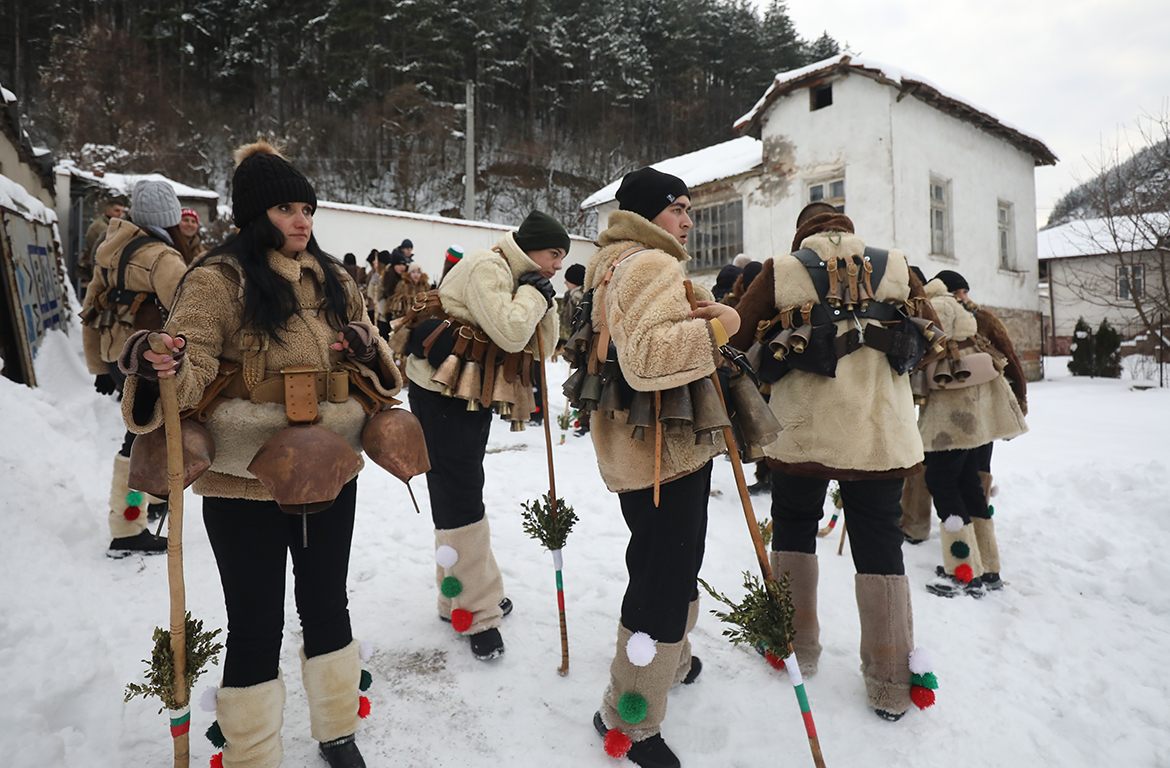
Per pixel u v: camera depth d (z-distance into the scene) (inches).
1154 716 91.0
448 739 82.6
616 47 1894.7
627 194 86.8
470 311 102.1
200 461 58.6
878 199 479.2
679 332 71.2
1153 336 622.5
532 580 130.9
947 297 137.3
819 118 509.4
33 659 82.0
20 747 67.2
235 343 64.5
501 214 1617.9
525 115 1882.4
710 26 2165.4
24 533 115.0
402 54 1720.0
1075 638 114.0
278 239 68.0
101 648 90.8
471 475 104.9
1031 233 619.5
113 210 253.8
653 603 78.3
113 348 127.0
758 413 78.2
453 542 103.1
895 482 93.5
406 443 69.9
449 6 1772.9
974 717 90.2
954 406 133.3
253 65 1654.8
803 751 82.7
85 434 187.9
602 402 78.0
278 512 69.0
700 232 624.1
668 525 78.6
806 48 2190.0
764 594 73.5
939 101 499.8
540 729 85.0
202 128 1531.7
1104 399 437.1
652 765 77.2
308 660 73.0
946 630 117.2
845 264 94.7
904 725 88.1
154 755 76.7
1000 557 154.6
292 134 1563.7
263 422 64.5
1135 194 591.5
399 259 383.9
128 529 127.7
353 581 128.8
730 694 94.4
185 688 62.6
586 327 83.4
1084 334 644.1
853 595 129.7
